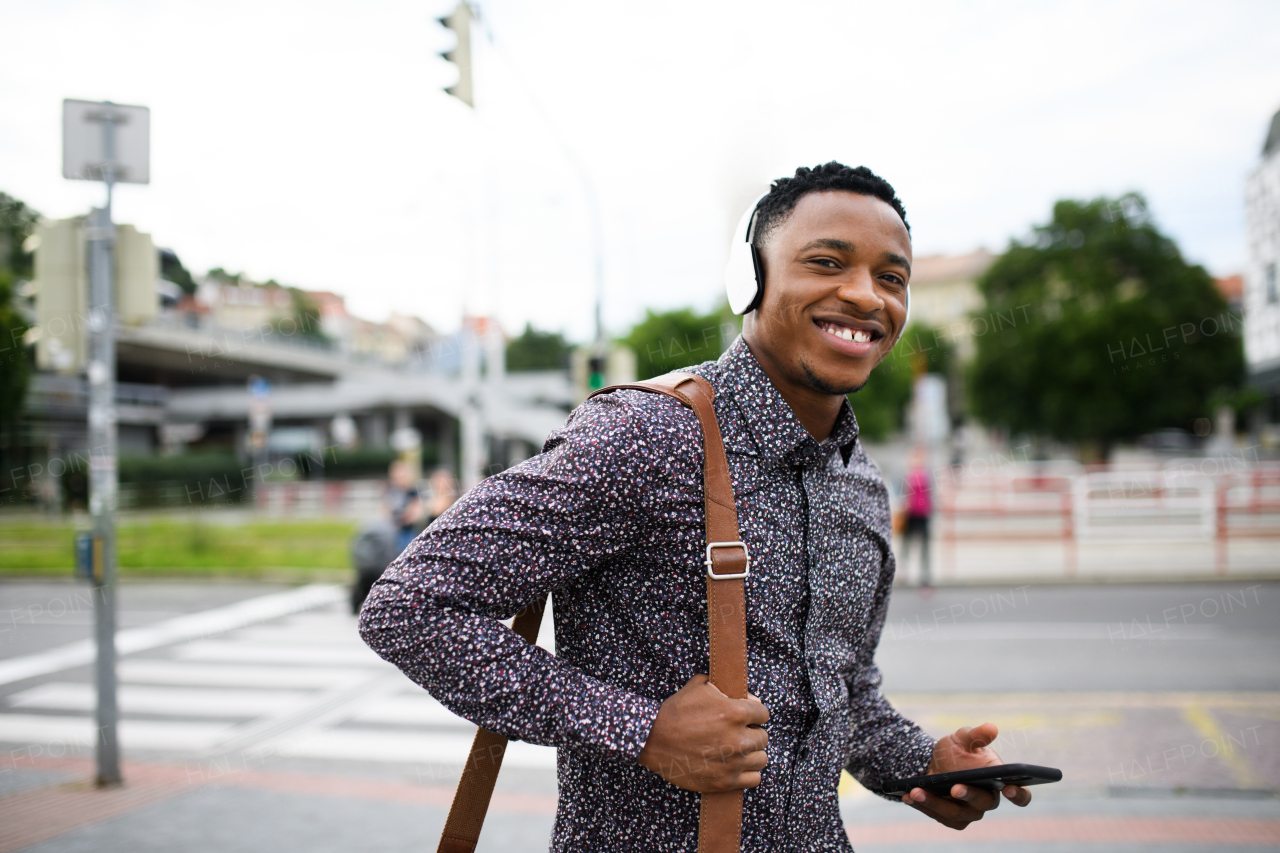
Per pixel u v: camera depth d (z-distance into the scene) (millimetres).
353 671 7473
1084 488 14703
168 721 6090
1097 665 6988
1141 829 3795
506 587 1018
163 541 17234
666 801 1074
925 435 21594
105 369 4898
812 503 1165
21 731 5926
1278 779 4434
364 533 9320
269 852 3863
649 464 1045
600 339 13938
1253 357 22141
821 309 1141
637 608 1082
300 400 43000
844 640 1240
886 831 3916
